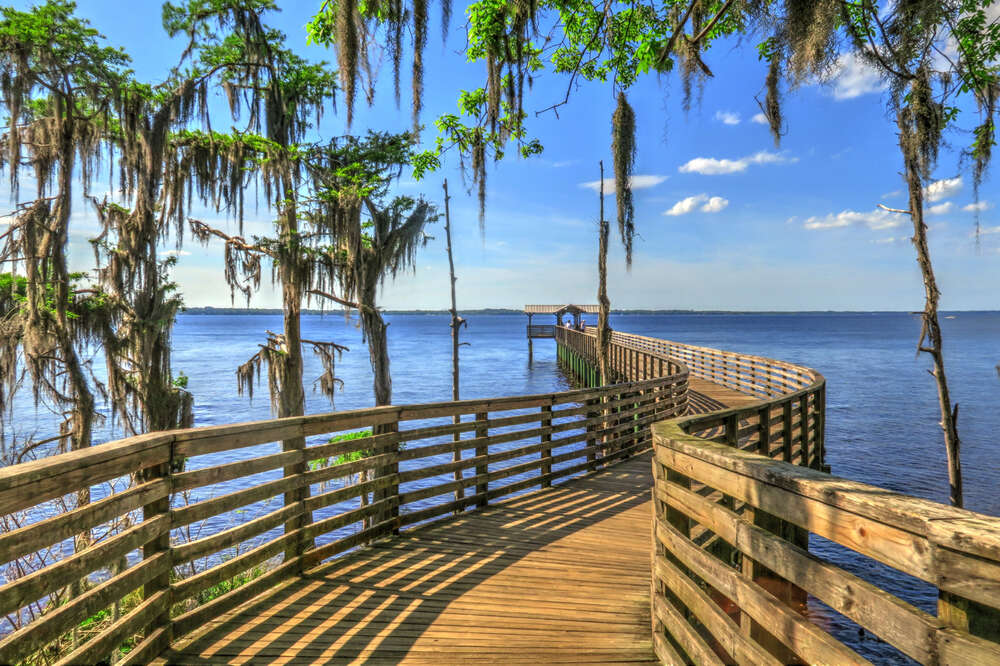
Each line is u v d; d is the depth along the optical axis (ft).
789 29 13.42
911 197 28.35
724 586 7.88
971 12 17.01
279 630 11.80
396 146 59.31
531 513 21.26
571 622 12.44
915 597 35.45
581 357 141.28
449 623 12.32
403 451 18.80
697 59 15.72
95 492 45.47
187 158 53.57
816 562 5.71
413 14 16.80
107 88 45.98
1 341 44.34
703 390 71.00
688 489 9.93
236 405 122.11
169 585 10.75
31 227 43.32
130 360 51.31
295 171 55.52
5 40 41.04
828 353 253.65
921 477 63.36
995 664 3.67
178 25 50.14
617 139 18.01
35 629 7.43
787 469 6.64
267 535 41.39
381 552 16.72
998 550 3.68
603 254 68.08
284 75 57.11
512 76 19.58
